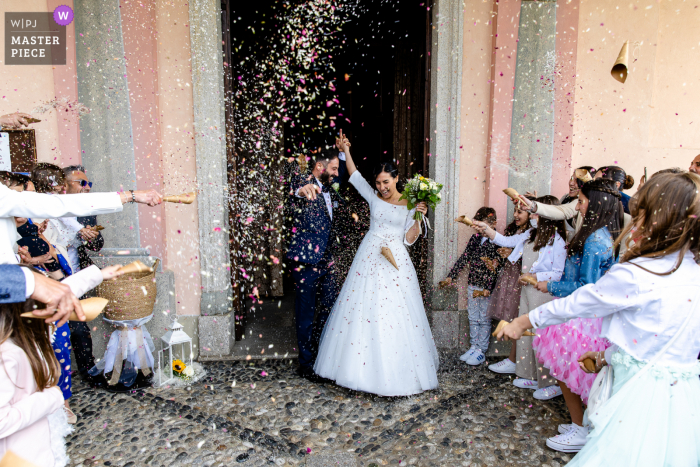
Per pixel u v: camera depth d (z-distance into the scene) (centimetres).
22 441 128
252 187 483
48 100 332
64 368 257
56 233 289
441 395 298
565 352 230
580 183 296
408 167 489
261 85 469
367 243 315
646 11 360
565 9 350
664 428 137
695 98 374
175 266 352
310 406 284
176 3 330
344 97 507
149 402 288
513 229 345
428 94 362
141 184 338
